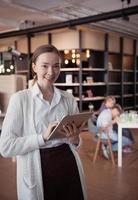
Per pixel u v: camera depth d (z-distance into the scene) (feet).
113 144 16.21
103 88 27.63
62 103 5.81
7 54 29.66
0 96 17.79
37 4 18.93
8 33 25.53
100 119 16.07
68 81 25.40
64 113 5.73
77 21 20.26
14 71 27.45
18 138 5.13
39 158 5.29
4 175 13.64
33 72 5.67
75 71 26.09
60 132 5.15
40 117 5.36
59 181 5.42
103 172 14.05
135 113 16.98
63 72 26.30
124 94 30.71
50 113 5.52
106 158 16.44
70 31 25.14
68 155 5.63
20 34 24.57
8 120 5.19
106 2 18.88
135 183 12.50
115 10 19.12
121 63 29.53
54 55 5.31
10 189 11.78
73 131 5.32
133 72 31.50
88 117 5.60
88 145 19.80
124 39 29.78
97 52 27.84
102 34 26.86
